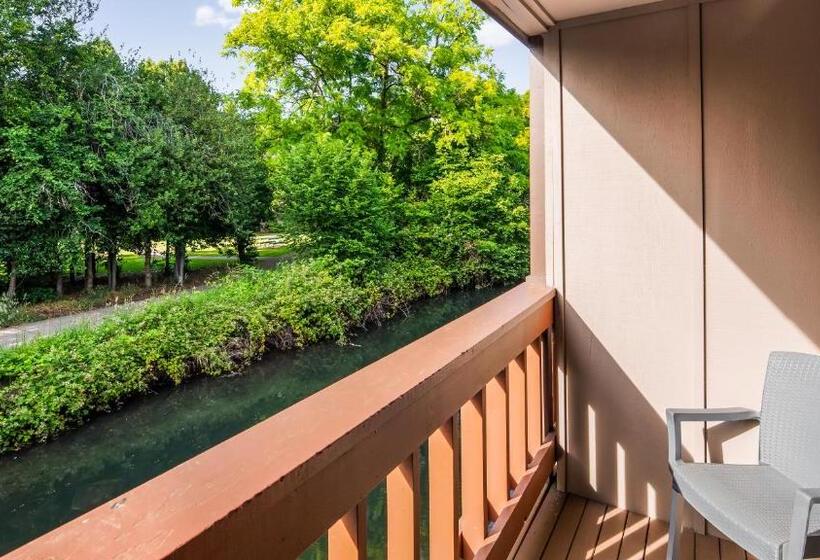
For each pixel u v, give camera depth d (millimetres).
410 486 1087
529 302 2025
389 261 12875
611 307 2275
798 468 1686
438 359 1225
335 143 12594
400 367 1162
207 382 7859
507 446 1739
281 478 679
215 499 617
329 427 835
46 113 10797
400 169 15805
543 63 2363
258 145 14227
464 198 14203
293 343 9297
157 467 5664
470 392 1397
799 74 1885
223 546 590
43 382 6273
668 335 2172
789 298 1954
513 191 15125
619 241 2238
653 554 1969
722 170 2029
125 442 6133
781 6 1896
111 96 11820
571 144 2312
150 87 12977
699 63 2033
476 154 15203
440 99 14703
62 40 11438
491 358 1565
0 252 10430
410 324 11336
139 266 14703
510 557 1948
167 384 7617
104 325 7715
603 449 2330
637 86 2156
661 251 2162
